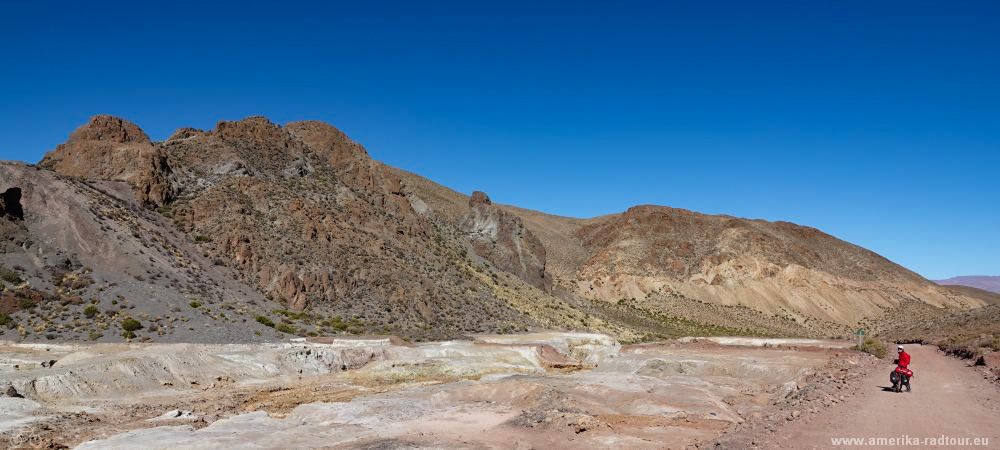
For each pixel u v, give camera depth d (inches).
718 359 1587.1
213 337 1569.9
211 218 2354.8
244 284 2062.0
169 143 2856.8
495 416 866.8
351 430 767.1
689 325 4170.8
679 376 1379.2
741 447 541.3
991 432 558.6
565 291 4347.9
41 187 1932.8
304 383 1266.0
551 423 792.3
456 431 769.6
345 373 1417.3
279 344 1572.3
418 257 2930.6
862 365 1344.7
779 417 684.7
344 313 2145.7
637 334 3213.6
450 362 1551.4
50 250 1747.0
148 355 1181.7
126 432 743.7
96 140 2559.1
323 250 2472.9
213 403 1005.8
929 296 5300.2
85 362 1121.4
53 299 1567.4
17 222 1780.3
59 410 890.1
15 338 1364.4
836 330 4439.0
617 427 784.9
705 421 822.5
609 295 4803.2
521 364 1648.6
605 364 1683.1
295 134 3538.4
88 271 1733.5
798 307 4734.3
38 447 690.8
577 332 2669.8
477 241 3944.4
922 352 1708.9
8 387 913.5
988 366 1159.0
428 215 3786.9
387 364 1497.3
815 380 1111.0
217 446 662.5
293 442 692.1
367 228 2878.9
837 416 646.5
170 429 758.5
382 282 2459.4
